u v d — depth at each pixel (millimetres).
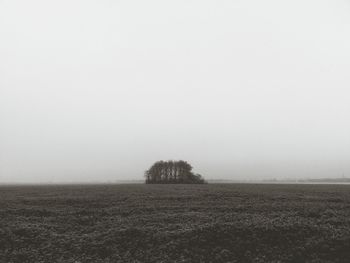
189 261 21359
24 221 32938
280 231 25953
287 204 43906
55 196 61094
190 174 160750
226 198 53812
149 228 27844
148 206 42875
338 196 57969
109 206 44750
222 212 36969
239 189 82500
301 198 53438
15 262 21562
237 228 26406
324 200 50375
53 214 37688
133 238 25578
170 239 25094
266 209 38969
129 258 21953
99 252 23328
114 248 23750
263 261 21375
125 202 48844
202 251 23047
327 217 32969
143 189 84875
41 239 25922
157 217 33281
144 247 24125
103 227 29859
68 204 47562
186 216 33344
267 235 25344
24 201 51344
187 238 25062
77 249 23641
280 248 23547
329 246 23406
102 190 82125
